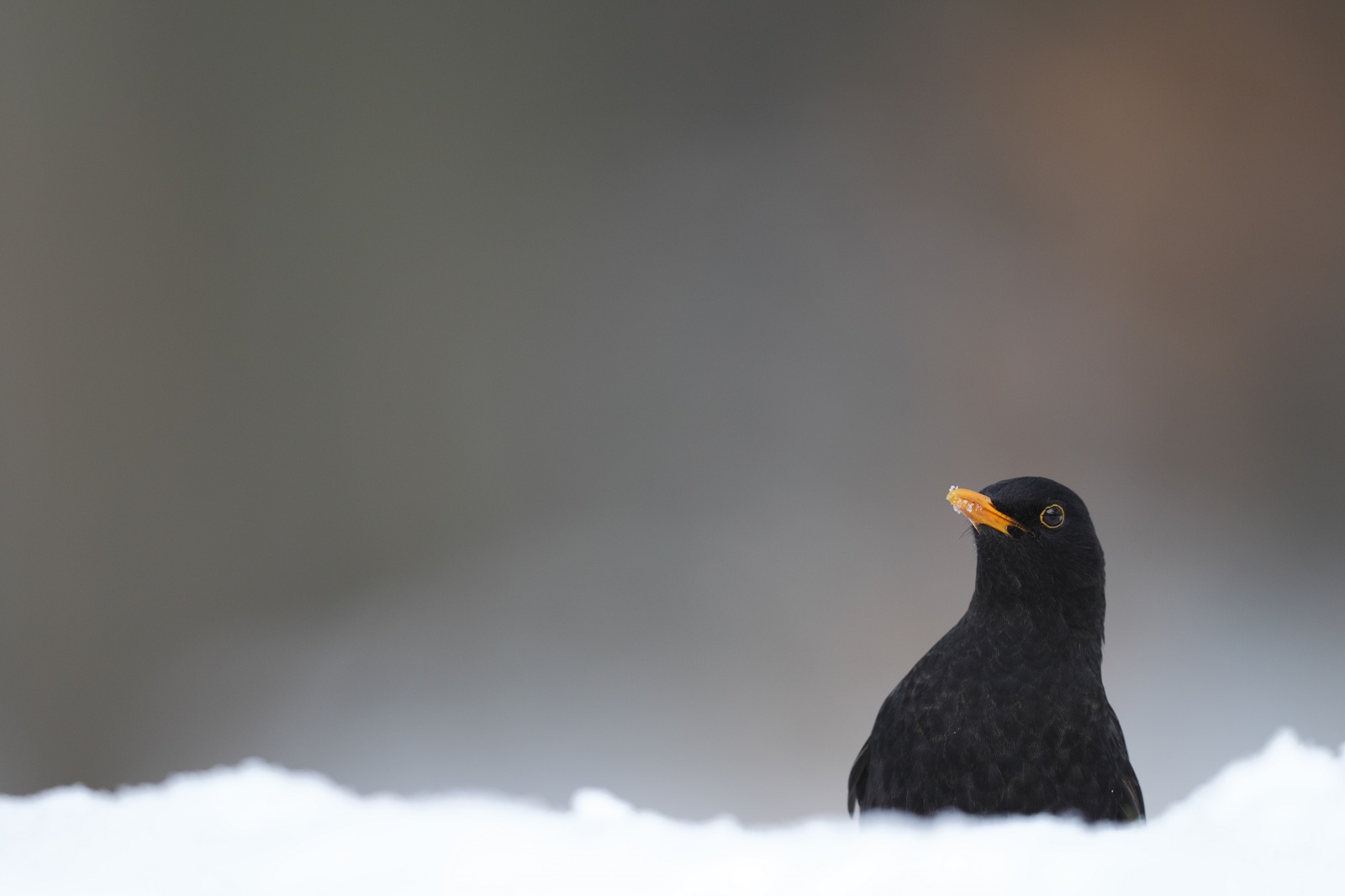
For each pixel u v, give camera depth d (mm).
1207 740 7312
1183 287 9672
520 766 7242
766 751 7348
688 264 9602
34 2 8766
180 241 8922
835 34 9922
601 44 9836
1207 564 8680
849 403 9227
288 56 9312
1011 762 5453
